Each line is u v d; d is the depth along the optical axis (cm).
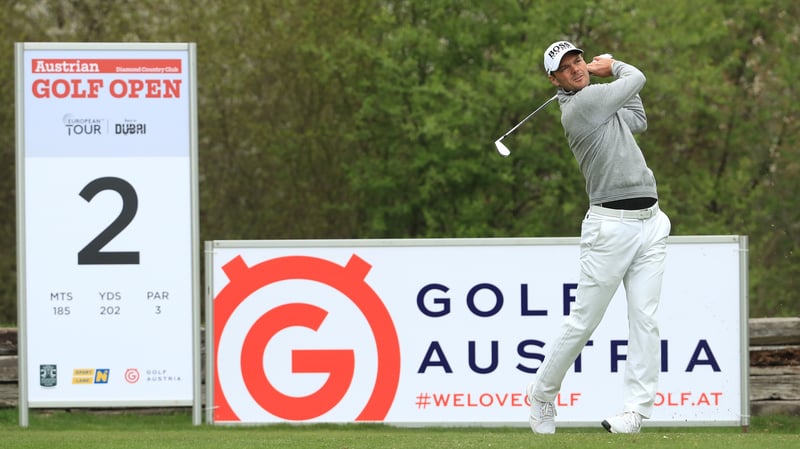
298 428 2925
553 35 8062
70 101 2919
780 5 8888
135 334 2944
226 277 2922
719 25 8625
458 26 8275
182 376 2952
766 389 3384
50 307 2928
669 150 8819
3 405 3425
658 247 2245
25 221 2919
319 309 2923
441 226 8362
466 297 2916
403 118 8200
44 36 7400
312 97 7944
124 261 2936
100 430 2978
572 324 2277
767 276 8338
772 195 8656
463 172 8100
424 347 2920
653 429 3117
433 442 2039
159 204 2934
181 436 2452
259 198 7888
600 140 2189
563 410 2920
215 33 7631
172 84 2931
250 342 2925
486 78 7919
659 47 8231
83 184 2925
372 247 2920
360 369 2925
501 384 2919
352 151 8219
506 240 2908
